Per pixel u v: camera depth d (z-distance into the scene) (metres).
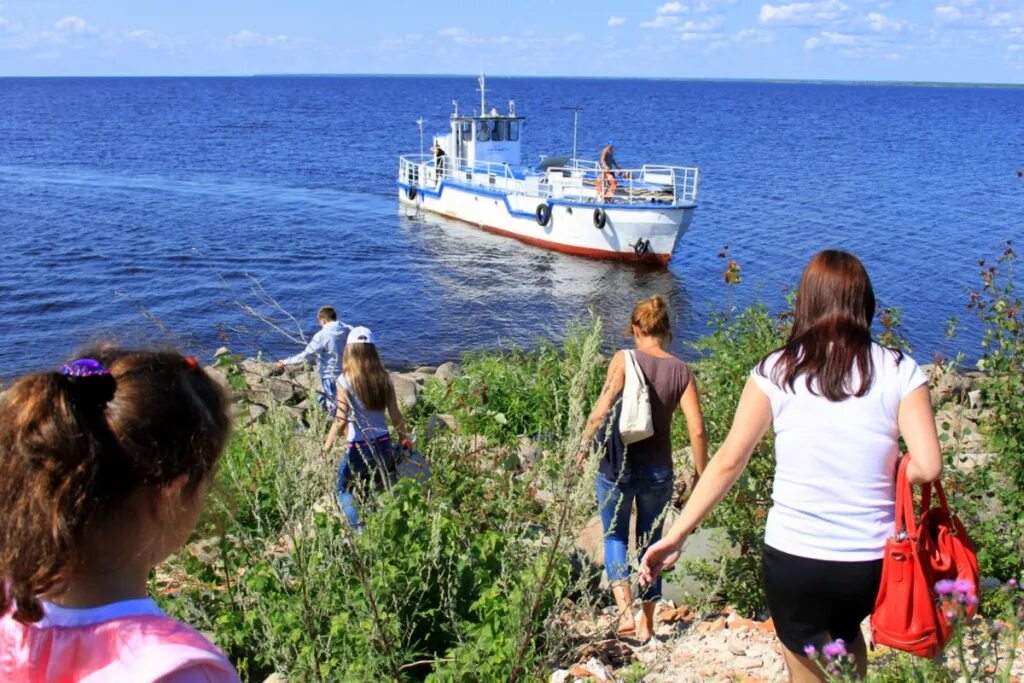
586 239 30.22
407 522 4.50
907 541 2.97
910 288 26.19
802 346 3.11
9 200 43.06
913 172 62.00
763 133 102.94
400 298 25.50
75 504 1.35
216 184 51.50
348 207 42.12
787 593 3.14
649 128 107.00
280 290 25.86
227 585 4.19
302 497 3.41
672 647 4.09
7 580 1.38
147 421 1.41
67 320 21.92
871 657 4.05
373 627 3.60
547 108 158.38
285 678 3.73
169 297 24.42
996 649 3.35
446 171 37.44
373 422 6.01
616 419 5.12
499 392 10.44
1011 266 7.57
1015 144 94.75
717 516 5.46
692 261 30.81
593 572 5.50
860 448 3.03
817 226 37.94
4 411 1.38
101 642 1.38
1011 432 6.17
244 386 4.26
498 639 3.87
